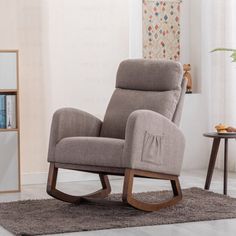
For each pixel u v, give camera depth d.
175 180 4.62
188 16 6.80
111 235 3.71
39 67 5.75
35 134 5.77
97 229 3.86
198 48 6.70
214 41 6.42
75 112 4.71
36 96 5.75
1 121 5.36
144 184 5.58
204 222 4.05
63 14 5.82
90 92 5.95
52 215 4.25
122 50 6.04
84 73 5.92
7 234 3.78
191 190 5.14
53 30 5.79
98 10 5.94
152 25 6.68
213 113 6.49
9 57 5.35
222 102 6.39
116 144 4.24
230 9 6.26
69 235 3.72
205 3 6.60
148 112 4.25
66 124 4.61
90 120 4.84
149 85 4.83
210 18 6.49
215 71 6.43
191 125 6.57
